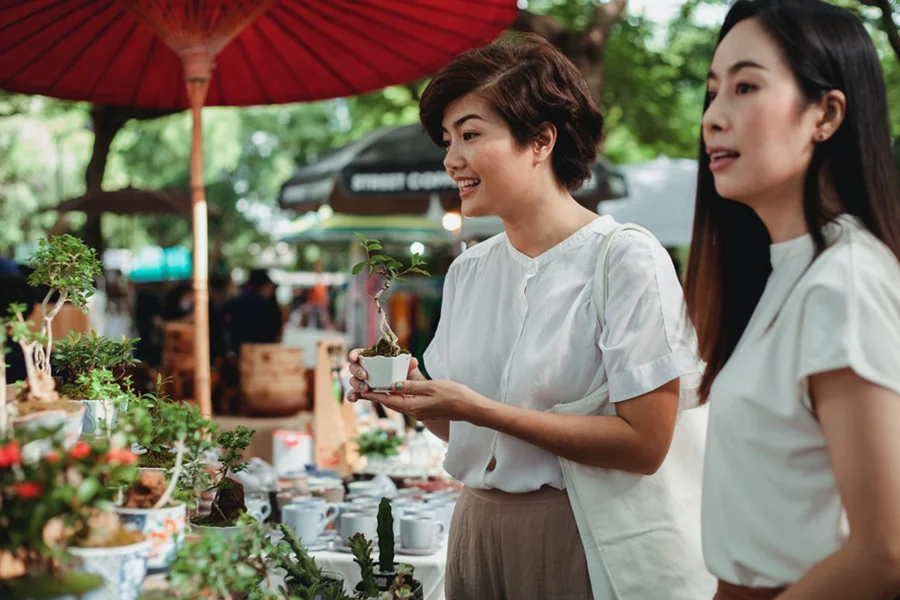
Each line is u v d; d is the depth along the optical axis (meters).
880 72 1.25
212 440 1.61
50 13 2.91
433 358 2.26
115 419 1.81
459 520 2.14
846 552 1.12
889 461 1.09
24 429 1.23
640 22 9.05
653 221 8.52
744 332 1.34
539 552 1.97
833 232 1.22
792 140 1.24
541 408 1.98
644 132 9.83
